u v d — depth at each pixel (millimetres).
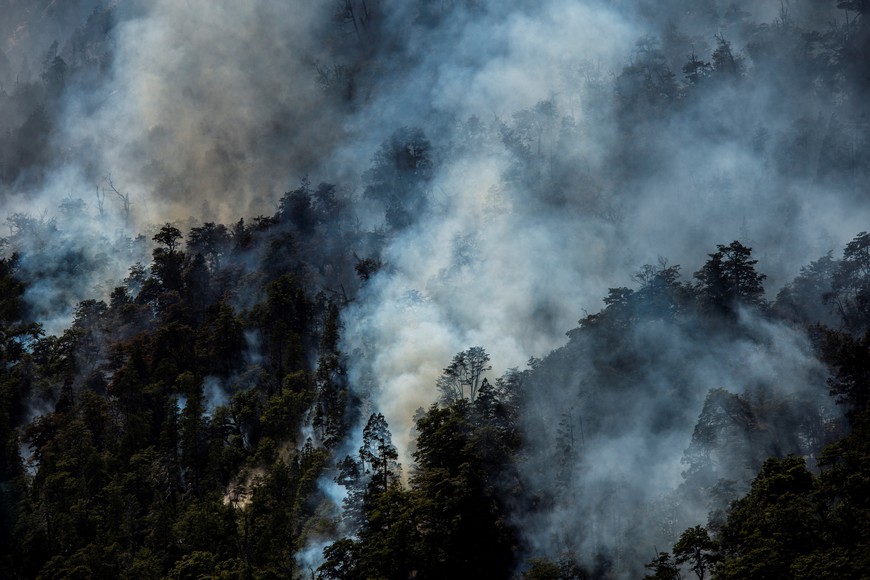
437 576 91062
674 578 78188
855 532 71062
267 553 102125
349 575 93375
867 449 79188
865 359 97062
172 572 99375
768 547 70875
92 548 104750
